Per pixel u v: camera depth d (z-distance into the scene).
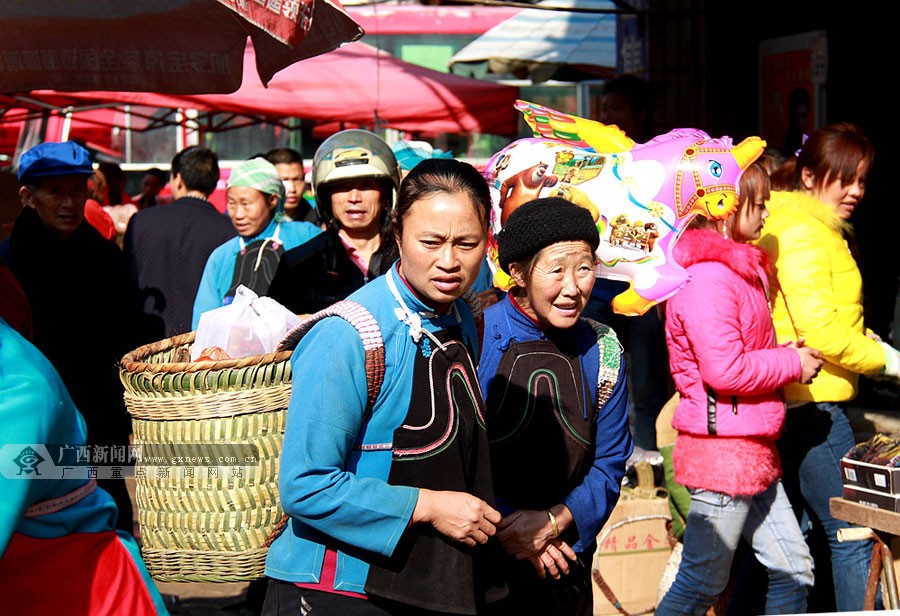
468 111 10.55
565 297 2.89
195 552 2.99
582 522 3.02
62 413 2.47
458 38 14.30
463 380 2.62
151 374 2.94
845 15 7.38
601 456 3.12
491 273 5.08
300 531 2.57
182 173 6.52
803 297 4.37
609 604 4.92
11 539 2.38
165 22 4.10
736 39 8.23
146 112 15.34
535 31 10.04
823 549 4.83
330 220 4.54
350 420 2.45
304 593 2.53
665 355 7.00
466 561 2.52
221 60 4.23
